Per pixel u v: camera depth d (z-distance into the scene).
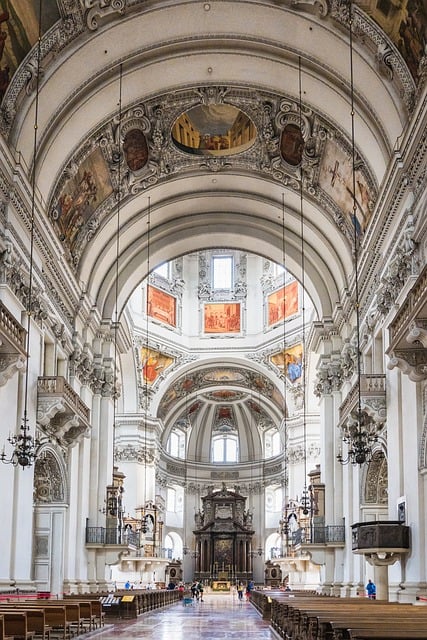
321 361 28.00
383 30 17.55
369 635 6.95
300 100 21.86
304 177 24.94
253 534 48.66
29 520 19.16
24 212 18.73
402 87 17.88
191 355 42.56
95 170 23.47
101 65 19.97
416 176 17.08
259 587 42.03
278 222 28.08
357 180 22.20
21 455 15.97
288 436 41.38
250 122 23.80
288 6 18.67
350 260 25.42
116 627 16.88
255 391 46.25
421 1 15.52
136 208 26.67
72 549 23.86
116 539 26.17
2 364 16.09
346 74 19.67
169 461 48.38
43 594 18.95
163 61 20.62
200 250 29.41
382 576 18.34
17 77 17.81
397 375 18.70
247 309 42.97
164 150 24.59
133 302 40.00
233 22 19.55
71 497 23.80
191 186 26.62
